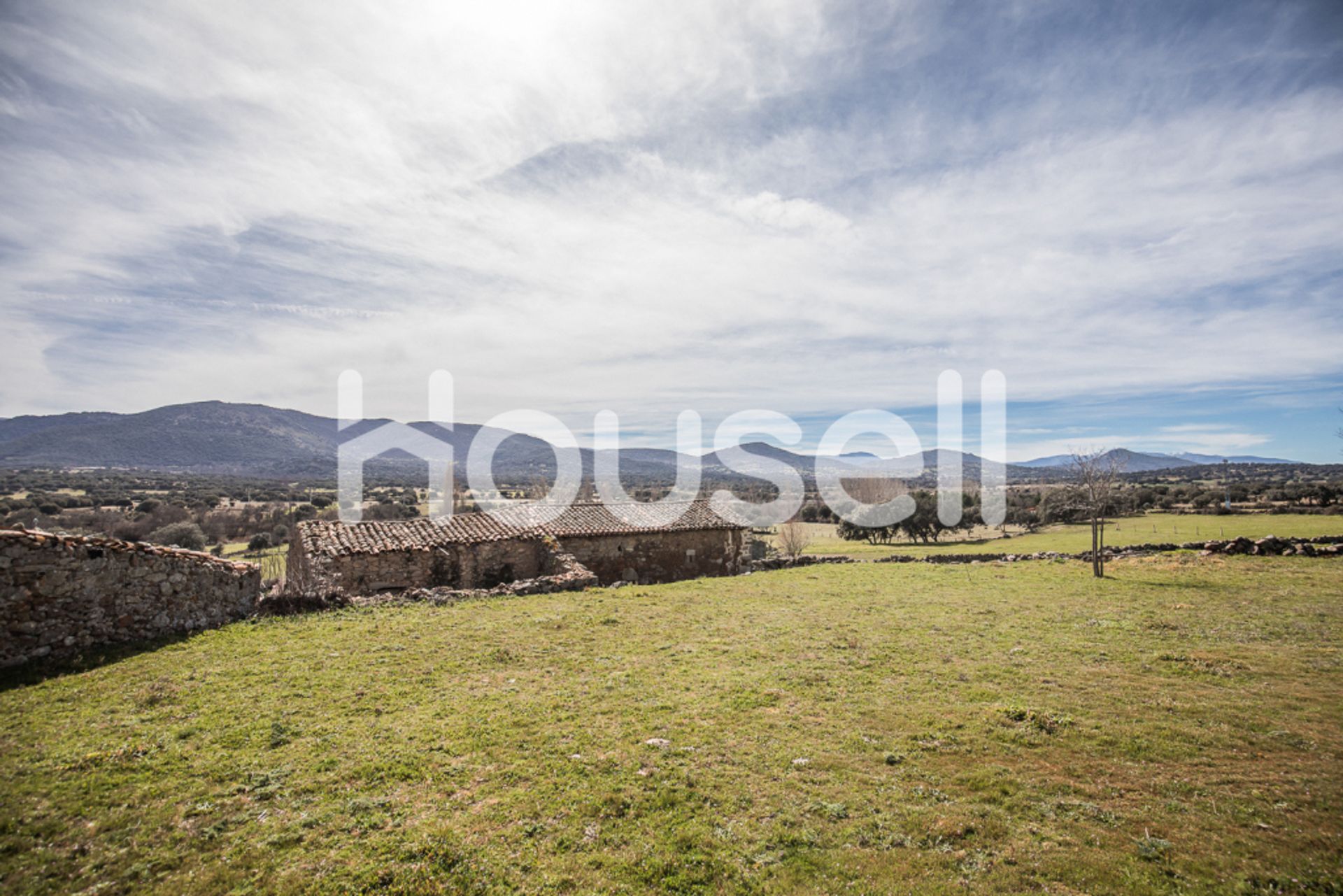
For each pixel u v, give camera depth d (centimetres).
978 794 766
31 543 1121
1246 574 2178
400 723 945
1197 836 671
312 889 581
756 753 867
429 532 2225
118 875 596
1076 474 2572
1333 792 748
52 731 874
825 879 611
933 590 2144
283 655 1237
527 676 1171
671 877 612
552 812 718
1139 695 1073
